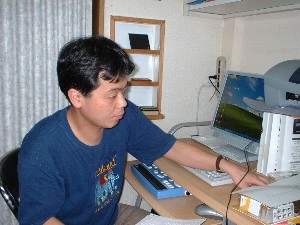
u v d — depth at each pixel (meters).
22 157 0.81
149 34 1.83
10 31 1.54
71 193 0.90
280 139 0.99
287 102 1.12
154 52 1.78
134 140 1.11
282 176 0.98
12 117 1.62
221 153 1.34
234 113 1.42
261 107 1.08
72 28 1.65
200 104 1.99
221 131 1.48
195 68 1.94
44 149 0.81
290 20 1.54
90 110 0.77
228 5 1.49
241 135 1.36
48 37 1.61
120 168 1.05
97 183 0.95
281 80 1.10
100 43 0.73
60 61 0.75
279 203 0.75
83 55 0.70
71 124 0.87
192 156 1.08
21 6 1.53
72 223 0.95
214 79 1.99
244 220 0.79
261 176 0.98
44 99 1.67
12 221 1.67
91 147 0.89
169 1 1.78
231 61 1.91
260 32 1.75
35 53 1.60
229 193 0.96
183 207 1.16
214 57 1.98
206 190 0.98
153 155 1.12
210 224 1.04
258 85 1.30
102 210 1.00
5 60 1.55
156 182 1.30
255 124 1.29
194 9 1.70
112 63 0.71
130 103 1.10
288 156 1.00
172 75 1.88
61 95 1.70
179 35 1.85
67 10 1.62
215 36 1.96
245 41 1.87
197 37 1.90
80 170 0.88
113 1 1.66
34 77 1.63
